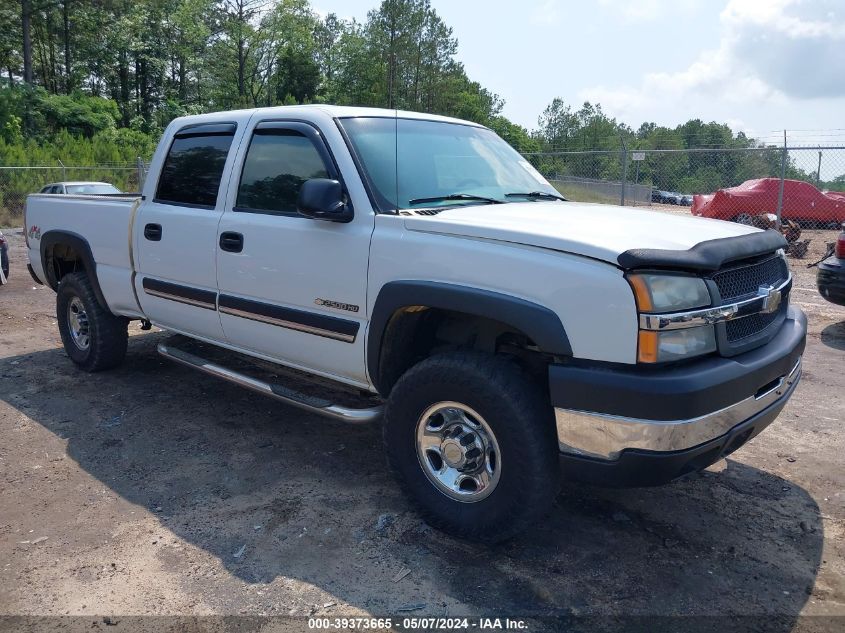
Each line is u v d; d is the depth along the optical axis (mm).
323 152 3670
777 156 15242
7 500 3637
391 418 3295
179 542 3234
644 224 3184
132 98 53062
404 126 4012
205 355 5289
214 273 4207
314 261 3594
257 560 3088
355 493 3719
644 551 3172
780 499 3682
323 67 61094
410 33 45469
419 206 3529
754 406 2949
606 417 2666
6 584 2916
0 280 9867
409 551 3152
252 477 3910
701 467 2889
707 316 2721
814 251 14445
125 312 5223
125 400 5133
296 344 3820
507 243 2928
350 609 2746
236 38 53438
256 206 4023
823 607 2768
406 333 3393
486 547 3182
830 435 4547
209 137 4453
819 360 6289
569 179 16750
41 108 38000
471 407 2998
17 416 4805
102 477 3908
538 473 2867
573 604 2781
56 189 19375
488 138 4570
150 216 4688
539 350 3066
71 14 48594
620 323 2627
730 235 3074
